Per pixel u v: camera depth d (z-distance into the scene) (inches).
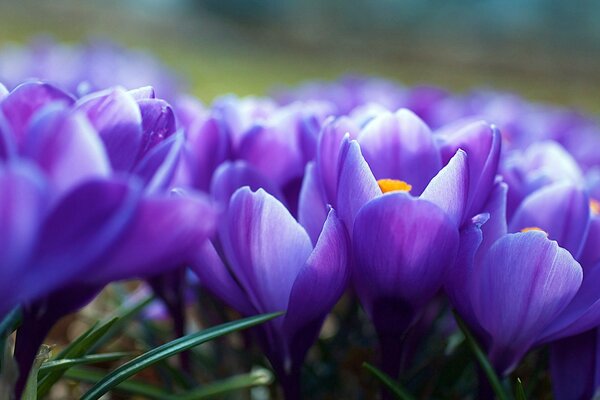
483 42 231.3
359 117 16.3
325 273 13.3
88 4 179.0
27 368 12.0
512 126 26.8
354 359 17.6
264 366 17.2
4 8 156.3
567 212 14.9
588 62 186.5
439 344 17.9
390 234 13.1
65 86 33.3
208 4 236.4
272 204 13.3
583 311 13.8
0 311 10.9
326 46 176.9
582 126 31.8
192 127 16.9
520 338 13.8
